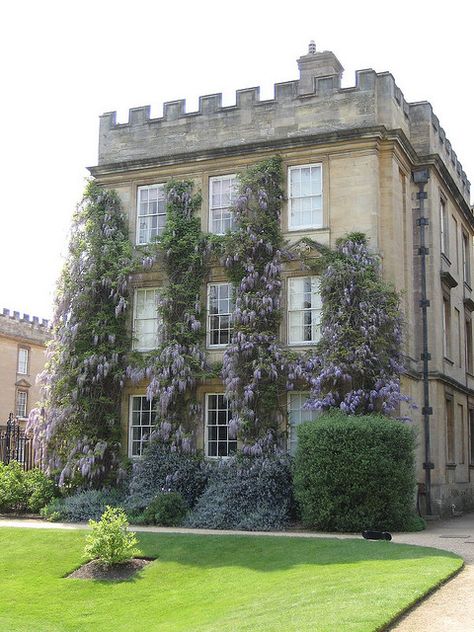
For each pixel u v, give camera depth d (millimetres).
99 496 21250
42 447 22766
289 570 12820
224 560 14281
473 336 31469
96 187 24812
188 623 10805
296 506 19734
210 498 20109
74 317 23453
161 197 24391
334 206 21984
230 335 22656
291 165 22766
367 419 18375
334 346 20469
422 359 23750
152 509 19797
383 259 21797
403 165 23531
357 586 10617
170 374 22281
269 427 21000
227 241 22531
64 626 11797
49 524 19594
